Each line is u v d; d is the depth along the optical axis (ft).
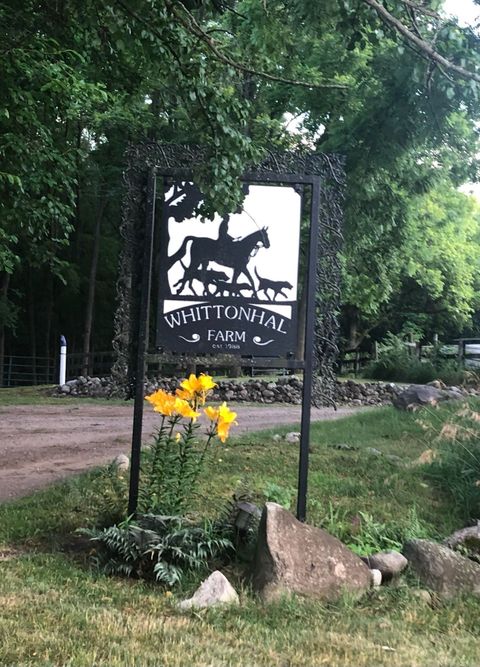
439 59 14.47
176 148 16.55
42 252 34.19
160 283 16.38
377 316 105.40
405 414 34.14
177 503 15.33
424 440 28.02
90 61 25.77
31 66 25.32
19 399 49.32
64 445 29.14
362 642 11.21
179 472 15.51
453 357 73.92
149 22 14.67
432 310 104.12
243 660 10.05
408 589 13.89
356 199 45.83
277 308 16.58
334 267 17.04
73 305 96.27
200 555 14.11
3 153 25.75
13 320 83.20
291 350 16.55
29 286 89.76
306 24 17.16
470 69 15.31
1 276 87.20
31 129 27.78
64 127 48.14
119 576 13.93
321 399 16.79
